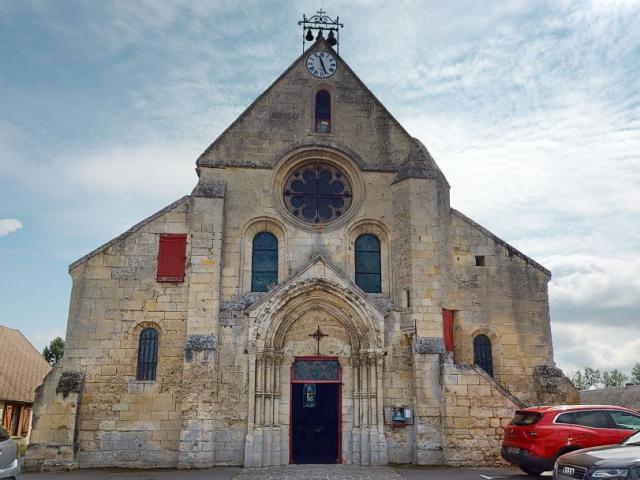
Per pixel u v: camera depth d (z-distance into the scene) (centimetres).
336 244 2252
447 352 2098
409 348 2131
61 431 1981
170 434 2031
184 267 2183
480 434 2005
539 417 1619
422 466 1972
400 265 2216
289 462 2047
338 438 2095
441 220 2280
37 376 3878
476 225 2344
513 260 2316
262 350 2078
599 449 1245
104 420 2036
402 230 2239
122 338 2114
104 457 2005
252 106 2370
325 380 2144
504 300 2277
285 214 2266
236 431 2023
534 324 2264
